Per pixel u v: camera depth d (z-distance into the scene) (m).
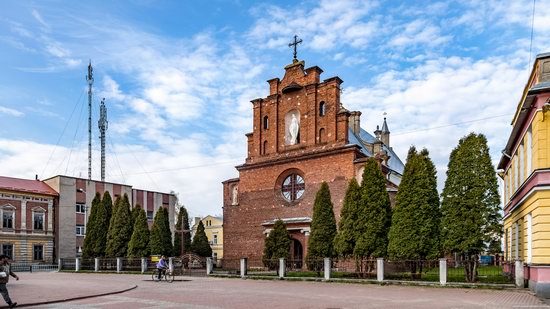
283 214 38.09
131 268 39.91
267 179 39.75
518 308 14.52
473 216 23.62
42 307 15.78
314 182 36.94
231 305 15.68
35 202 54.62
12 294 19.53
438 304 15.59
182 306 15.61
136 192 65.25
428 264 25.25
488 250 23.59
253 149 41.31
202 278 31.14
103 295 19.52
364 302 16.33
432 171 26.88
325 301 16.69
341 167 35.72
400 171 63.38
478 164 24.06
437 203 26.45
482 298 17.44
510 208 28.70
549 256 18.02
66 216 57.12
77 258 43.22
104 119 67.75
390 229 27.11
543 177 18.47
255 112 41.66
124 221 43.47
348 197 29.73
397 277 25.72
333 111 37.06
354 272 27.89
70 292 20.25
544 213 18.30
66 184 57.66
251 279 29.94
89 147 65.31
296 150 38.66
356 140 46.03
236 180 41.91
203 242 54.50
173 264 34.97
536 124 19.08
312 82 38.78
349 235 28.86
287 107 39.97
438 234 25.73
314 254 30.58
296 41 40.44
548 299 17.02
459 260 24.88
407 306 15.10
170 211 69.31
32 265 48.75
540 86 18.62
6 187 51.88
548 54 18.88
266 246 33.06
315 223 31.28
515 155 26.16
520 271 20.58
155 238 44.19
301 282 26.97
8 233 51.50
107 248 43.12
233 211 41.28
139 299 17.97
